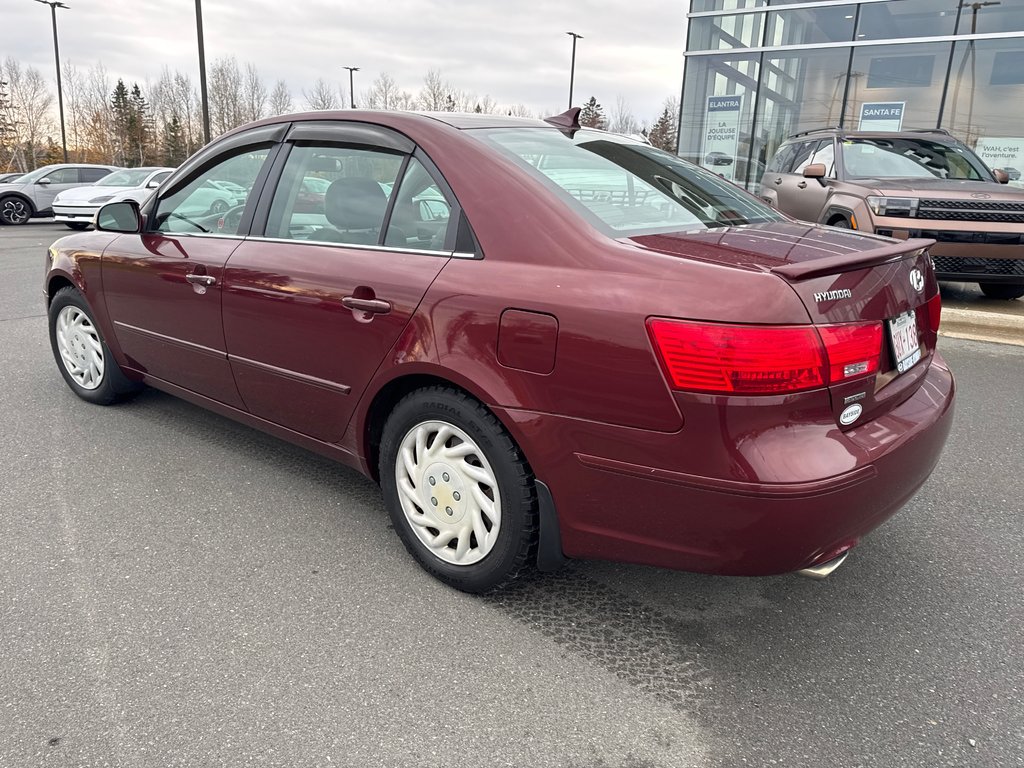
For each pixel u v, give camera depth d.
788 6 13.47
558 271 2.25
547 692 2.18
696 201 2.83
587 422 2.15
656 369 2.01
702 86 14.87
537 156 2.70
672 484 2.05
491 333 2.32
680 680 2.24
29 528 3.06
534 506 2.39
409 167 2.74
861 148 8.32
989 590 2.73
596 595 2.68
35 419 4.29
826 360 1.98
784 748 1.98
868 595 2.70
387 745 1.96
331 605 2.57
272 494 3.41
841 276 2.11
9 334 6.45
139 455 3.81
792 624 2.53
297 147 3.17
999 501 3.45
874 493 2.10
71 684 2.16
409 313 2.54
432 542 2.68
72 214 18.33
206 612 2.52
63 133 38.25
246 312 3.15
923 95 12.57
